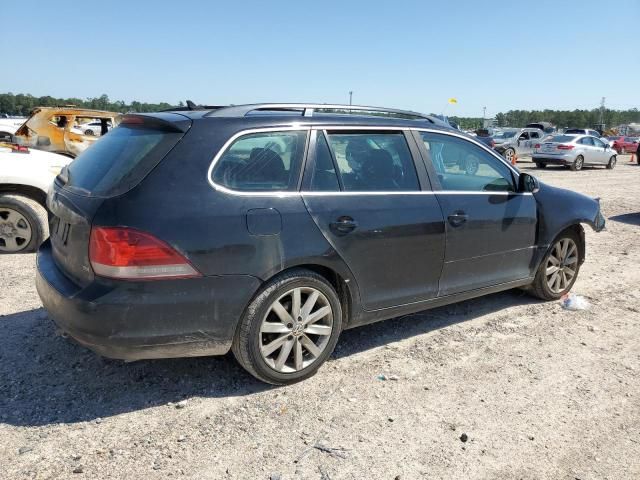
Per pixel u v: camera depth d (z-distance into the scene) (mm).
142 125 3625
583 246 5645
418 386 3713
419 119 4551
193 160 3285
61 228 3506
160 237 3076
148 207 3104
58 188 3768
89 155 3768
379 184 3998
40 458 2850
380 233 3867
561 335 4668
